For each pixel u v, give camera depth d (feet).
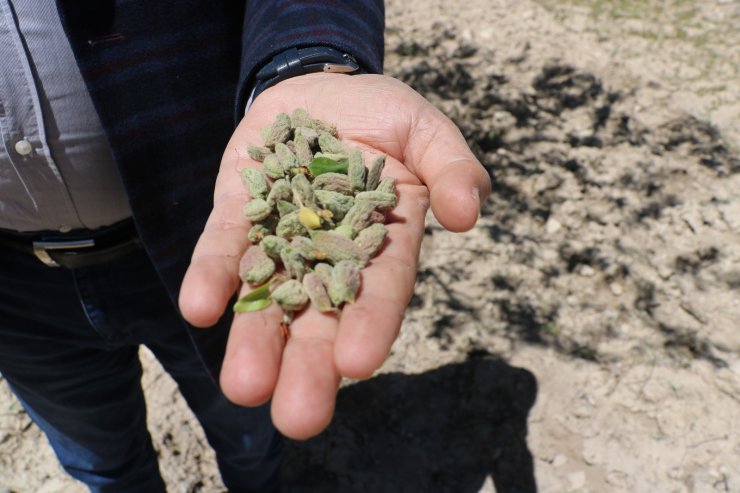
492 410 1.81
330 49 1.08
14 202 1.08
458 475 1.73
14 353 1.27
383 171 1.05
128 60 0.98
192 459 1.83
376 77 1.09
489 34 3.00
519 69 2.81
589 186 2.31
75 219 1.12
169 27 1.00
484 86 2.75
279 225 1.00
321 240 0.94
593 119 2.55
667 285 1.99
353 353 0.79
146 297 1.25
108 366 1.36
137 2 0.96
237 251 0.93
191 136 1.07
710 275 2.01
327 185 1.06
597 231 2.17
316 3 1.10
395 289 0.89
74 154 1.04
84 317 1.24
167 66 1.02
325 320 0.86
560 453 1.72
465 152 0.98
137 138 1.02
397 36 3.08
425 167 1.02
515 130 2.55
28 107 0.98
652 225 2.16
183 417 1.90
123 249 1.18
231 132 1.13
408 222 0.99
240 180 1.04
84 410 1.37
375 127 1.07
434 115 1.05
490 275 2.09
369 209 0.97
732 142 2.40
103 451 1.46
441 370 1.90
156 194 1.06
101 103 0.97
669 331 1.89
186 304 0.83
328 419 0.76
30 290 1.20
